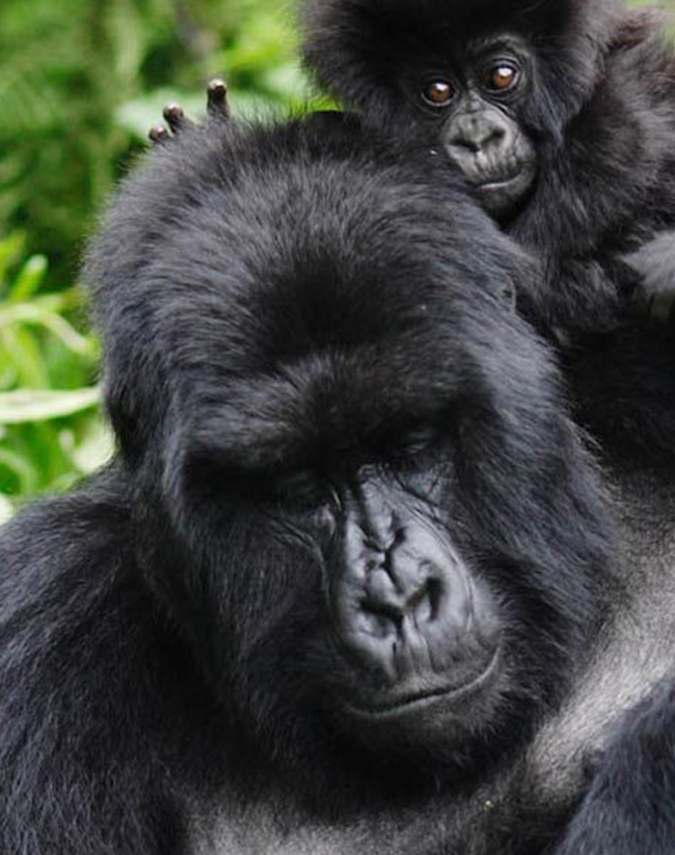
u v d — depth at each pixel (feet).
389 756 34.17
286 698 34.96
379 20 46.65
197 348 33.45
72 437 61.00
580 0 46.60
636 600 37.63
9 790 36.04
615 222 44.29
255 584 34.60
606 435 38.75
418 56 46.44
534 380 35.53
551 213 44.60
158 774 36.70
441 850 36.24
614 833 33.50
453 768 34.58
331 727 34.83
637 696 36.94
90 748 36.22
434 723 32.86
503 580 34.96
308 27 48.80
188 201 35.65
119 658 36.70
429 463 34.24
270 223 34.30
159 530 35.12
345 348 32.94
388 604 32.60
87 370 64.49
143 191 36.68
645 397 38.52
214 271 33.88
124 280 35.35
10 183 77.05
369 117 39.37
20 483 58.49
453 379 33.42
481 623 33.63
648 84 47.80
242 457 33.04
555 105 45.57
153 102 73.51
